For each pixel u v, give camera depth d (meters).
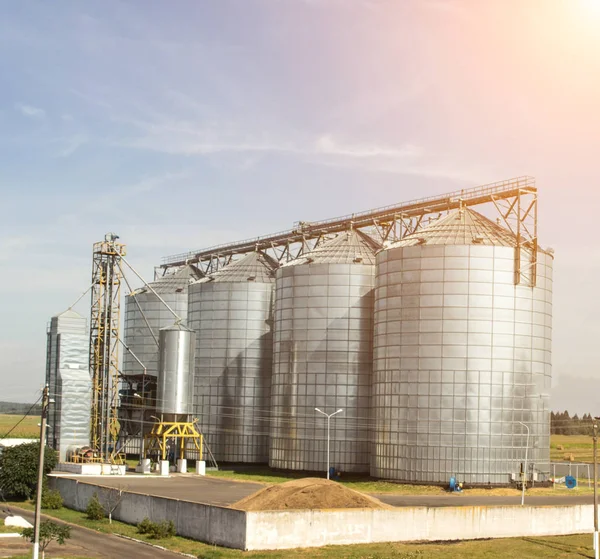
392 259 124.19
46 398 64.19
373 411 126.50
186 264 192.38
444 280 119.38
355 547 71.62
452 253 119.38
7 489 104.12
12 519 84.56
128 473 129.38
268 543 70.56
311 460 136.00
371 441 127.94
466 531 78.44
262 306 160.62
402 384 120.94
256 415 158.62
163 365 133.38
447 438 117.25
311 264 139.00
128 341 189.75
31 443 109.81
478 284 118.62
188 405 133.38
